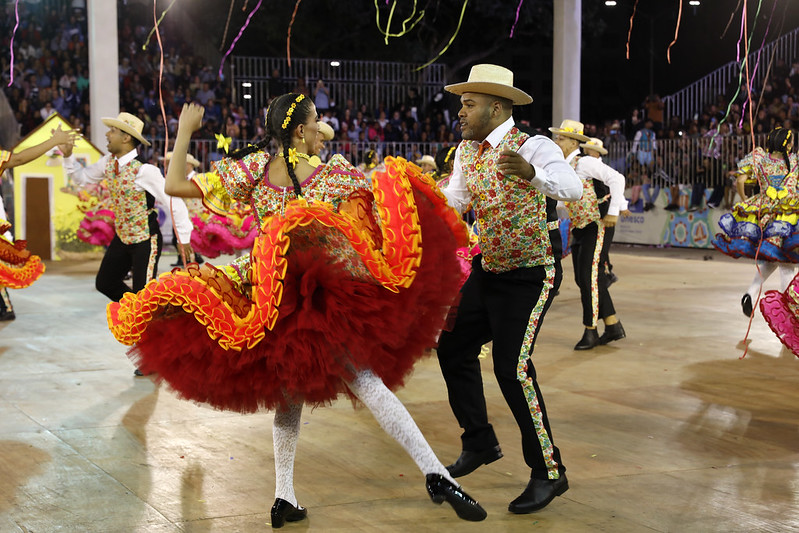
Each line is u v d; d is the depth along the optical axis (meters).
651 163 18.73
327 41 22.91
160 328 3.31
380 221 3.41
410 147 20.27
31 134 15.09
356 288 3.27
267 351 3.19
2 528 3.50
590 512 3.64
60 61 20.73
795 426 4.93
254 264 3.18
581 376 6.25
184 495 3.89
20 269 7.14
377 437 4.78
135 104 20.09
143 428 4.98
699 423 4.99
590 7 24.00
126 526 3.53
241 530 3.50
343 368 3.25
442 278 3.60
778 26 21.94
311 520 3.60
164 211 17.98
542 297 3.76
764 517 3.56
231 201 3.56
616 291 11.02
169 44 22.05
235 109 20.30
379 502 3.81
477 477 4.11
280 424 3.53
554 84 19.39
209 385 3.27
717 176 17.28
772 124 18.17
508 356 3.71
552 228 4.11
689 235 17.84
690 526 3.47
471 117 3.81
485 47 24.09
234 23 22.38
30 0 20.92
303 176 3.45
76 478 4.12
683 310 9.39
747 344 7.42
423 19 22.77
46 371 6.52
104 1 16.27
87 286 11.76
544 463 3.68
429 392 5.80
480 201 3.81
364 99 22.33
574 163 7.26
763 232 7.70
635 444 4.59
